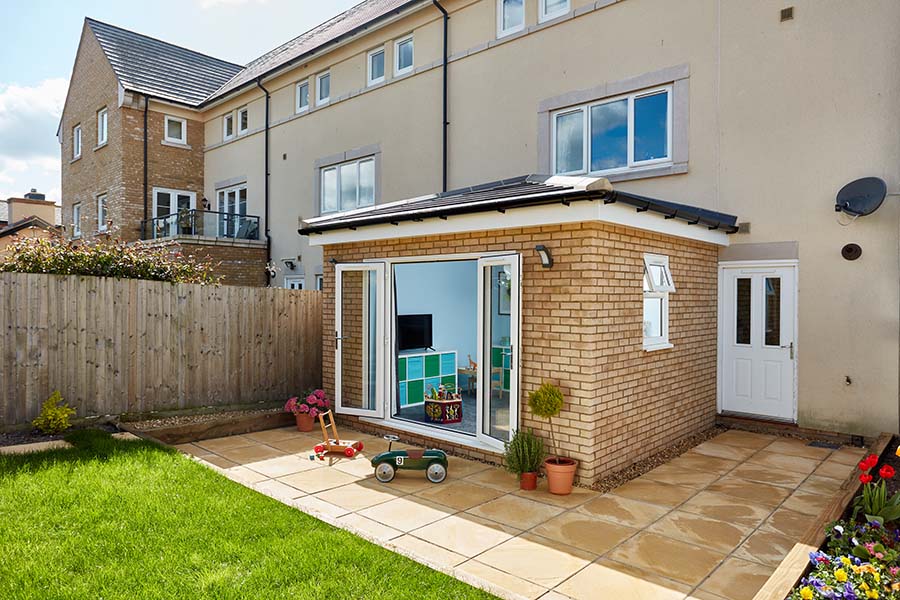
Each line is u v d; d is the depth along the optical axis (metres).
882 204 7.38
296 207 16.39
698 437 7.94
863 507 4.64
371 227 8.00
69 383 7.76
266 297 9.88
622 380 6.39
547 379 6.23
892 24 7.32
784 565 3.83
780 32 8.13
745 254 8.43
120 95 18.58
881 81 7.39
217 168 19.64
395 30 13.42
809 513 5.21
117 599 3.47
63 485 5.27
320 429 8.56
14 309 7.31
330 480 6.12
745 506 5.39
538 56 10.81
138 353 8.41
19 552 4.02
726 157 8.61
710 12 8.76
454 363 10.55
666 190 9.23
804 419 7.99
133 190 18.78
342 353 8.68
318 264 15.63
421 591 3.62
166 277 9.06
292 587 3.63
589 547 4.50
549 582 3.94
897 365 7.30
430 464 6.04
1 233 28.12
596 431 5.97
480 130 11.76
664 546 4.53
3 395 7.23
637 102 9.66
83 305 7.89
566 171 10.59
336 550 4.12
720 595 3.79
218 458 6.95
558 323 6.13
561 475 5.66
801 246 7.98
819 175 7.84
